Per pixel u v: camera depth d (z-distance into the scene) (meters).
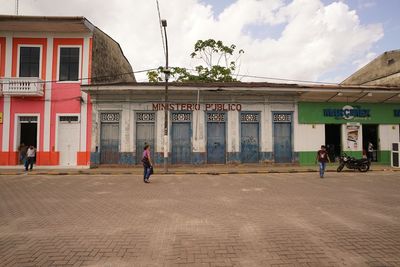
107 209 7.59
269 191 10.37
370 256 4.39
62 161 19.31
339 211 7.26
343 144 20.73
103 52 21.77
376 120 21.17
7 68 19.41
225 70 30.17
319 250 4.64
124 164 19.27
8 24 18.47
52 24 18.42
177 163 19.55
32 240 5.20
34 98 19.34
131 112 19.48
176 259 4.32
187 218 6.64
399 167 19.25
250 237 5.28
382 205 7.97
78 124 19.41
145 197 9.30
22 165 19.03
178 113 19.72
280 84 20.38
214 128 19.92
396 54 28.31
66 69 19.58
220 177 14.90
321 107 20.62
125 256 4.44
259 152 19.95
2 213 7.21
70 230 5.77
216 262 4.20
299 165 20.08
